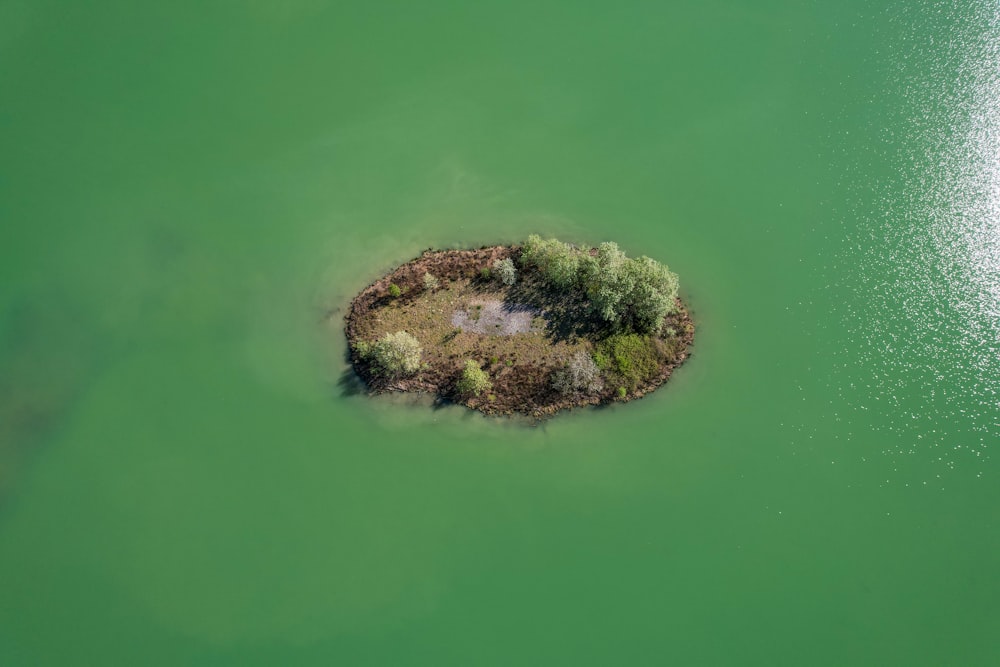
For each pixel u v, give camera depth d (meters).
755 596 48.38
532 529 49.97
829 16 69.81
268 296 56.09
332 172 61.09
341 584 48.19
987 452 52.16
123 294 56.25
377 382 53.12
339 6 69.44
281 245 57.88
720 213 60.50
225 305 55.84
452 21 69.12
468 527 49.94
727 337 56.03
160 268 57.09
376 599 47.84
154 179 60.72
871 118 64.56
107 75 65.44
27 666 46.00
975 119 63.88
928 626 47.72
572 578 48.56
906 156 62.59
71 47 66.75
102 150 62.00
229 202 59.69
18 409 52.25
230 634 46.84
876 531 50.28
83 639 46.59
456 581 48.34
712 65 67.50
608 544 49.62
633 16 69.81
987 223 59.28
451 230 58.56
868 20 69.44
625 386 53.41
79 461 51.06
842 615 47.84
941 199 60.59
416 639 46.75
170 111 63.88
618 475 51.66
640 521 50.38
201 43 67.25
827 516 50.66
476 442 52.09
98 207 59.38
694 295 57.50
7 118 63.34
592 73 66.75
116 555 48.66
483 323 54.72
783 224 60.19
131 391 53.06
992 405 53.34
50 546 48.78
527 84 65.94
